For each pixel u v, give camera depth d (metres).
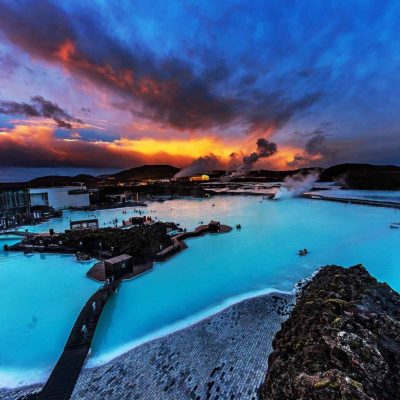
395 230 54.47
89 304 22.12
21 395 14.21
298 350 13.28
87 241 41.19
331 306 16.11
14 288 28.22
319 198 111.94
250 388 13.48
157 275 31.45
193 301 24.95
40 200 92.38
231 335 18.55
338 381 10.06
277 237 49.84
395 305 18.34
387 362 11.27
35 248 41.34
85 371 15.52
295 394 10.69
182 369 15.24
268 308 22.45
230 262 36.16
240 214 78.00
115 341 18.84
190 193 141.50
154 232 42.59
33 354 17.83
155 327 20.58
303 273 31.94
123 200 111.56
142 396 13.38
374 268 33.62
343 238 48.53
